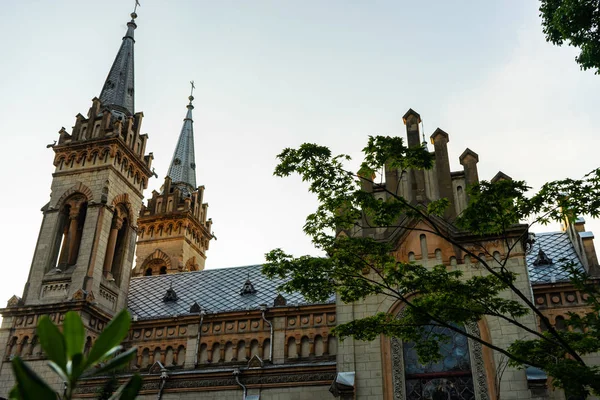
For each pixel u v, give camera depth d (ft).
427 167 66.85
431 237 94.02
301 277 68.44
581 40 64.90
